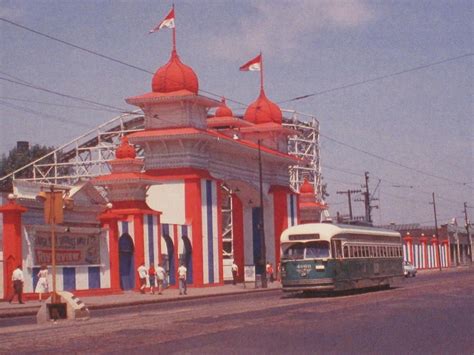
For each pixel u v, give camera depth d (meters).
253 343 17.66
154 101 55.72
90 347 17.28
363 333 19.56
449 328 20.47
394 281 47.75
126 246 49.00
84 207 44.41
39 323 25.89
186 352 16.08
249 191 65.50
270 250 67.00
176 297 42.84
